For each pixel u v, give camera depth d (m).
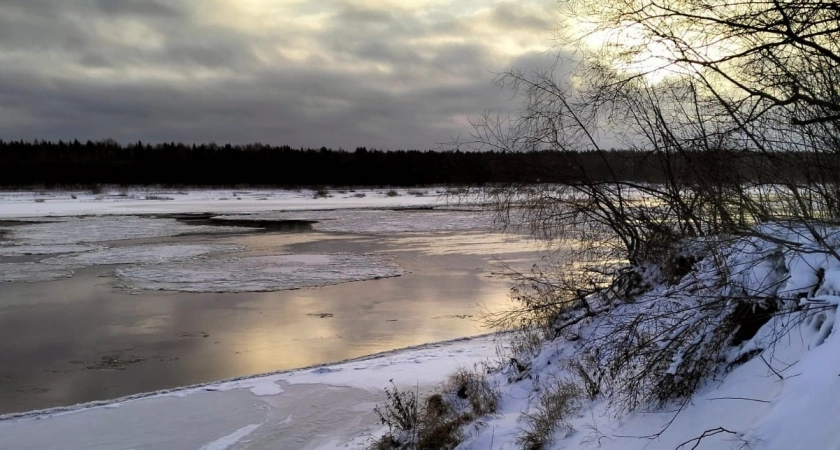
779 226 4.63
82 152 132.12
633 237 8.35
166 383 11.15
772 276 4.40
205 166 126.44
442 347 12.36
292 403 9.17
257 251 31.11
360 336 14.27
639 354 4.88
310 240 36.28
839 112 4.27
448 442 6.20
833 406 2.82
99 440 7.98
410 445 6.52
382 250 31.08
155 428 8.34
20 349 13.58
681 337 4.57
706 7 4.64
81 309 17.86
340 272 24.16
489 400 7.18
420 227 44.81
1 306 18.36
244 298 19.38
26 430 8.38
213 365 12.22
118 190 110.81
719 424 3.47
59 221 50.16
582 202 8.64
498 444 5.50
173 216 56.12
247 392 9.77
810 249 4.09
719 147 5.50
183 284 21.94
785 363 3.53
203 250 31.47
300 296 19.58
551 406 5.73
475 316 15.99
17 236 38.78
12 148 127.12
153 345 13.81
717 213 5.74
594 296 8.99
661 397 4.22
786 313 3.89
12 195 95.62
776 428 3.01
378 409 8.70
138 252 30.75
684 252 6.75
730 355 4.16
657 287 7.29
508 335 12.42
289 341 13.98
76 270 25.45
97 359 12.77
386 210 64.31
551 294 9.48
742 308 4.34
